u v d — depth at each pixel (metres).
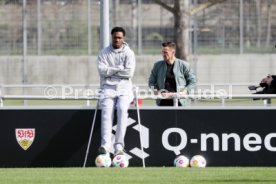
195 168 36.41
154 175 33.28
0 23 84.50
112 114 37.56
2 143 38.19
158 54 84.44
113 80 38.00
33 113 38.19
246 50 83.38
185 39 82.69
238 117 37.62
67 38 84.62
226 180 31.59
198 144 37.75
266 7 82.81
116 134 37.31
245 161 37.66
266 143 37.56
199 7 82.31
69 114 38.19
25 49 78.12
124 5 84.81
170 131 37.84
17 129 38.16
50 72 84.69
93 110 38.12
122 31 38.47
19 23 84.44
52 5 84.19
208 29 81.44
